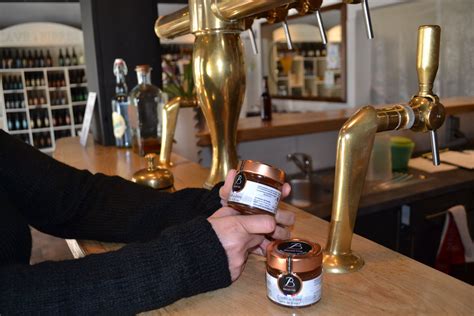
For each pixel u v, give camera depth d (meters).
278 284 0.51
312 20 5.18
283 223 0.66
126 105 1.63
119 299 0.49
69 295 0.49
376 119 0.56
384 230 1.75
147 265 0.51
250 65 6.29
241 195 0.59
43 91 3.14
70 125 3.26
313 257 0.50
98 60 1.68
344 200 0.58
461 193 1.92
